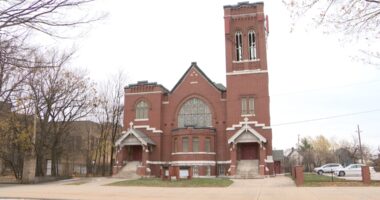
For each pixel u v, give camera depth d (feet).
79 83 184.24
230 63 180.96
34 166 139.85
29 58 28.81
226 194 84.38
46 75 167.22
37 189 101.91
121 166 179.42
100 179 157.17
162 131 189.16
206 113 185.88
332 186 103.55
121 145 181.68
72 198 76.38
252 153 172.35
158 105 190.39
